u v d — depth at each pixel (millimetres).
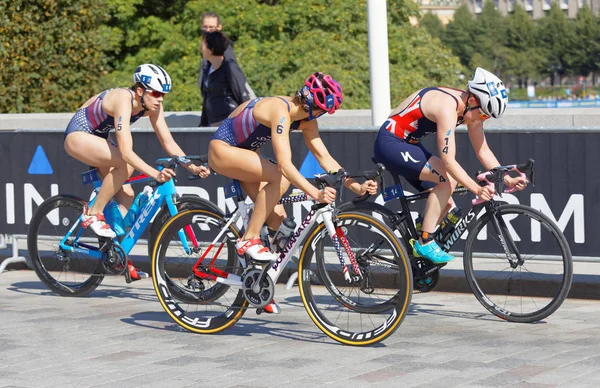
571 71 139250
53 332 12945
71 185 17750
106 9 35906
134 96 14094
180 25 44875
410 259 13312
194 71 40594
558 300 13047
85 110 14602
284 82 37000
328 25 42531
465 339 12234
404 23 46688
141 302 15258
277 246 12625
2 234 18391
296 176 11531
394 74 40438
